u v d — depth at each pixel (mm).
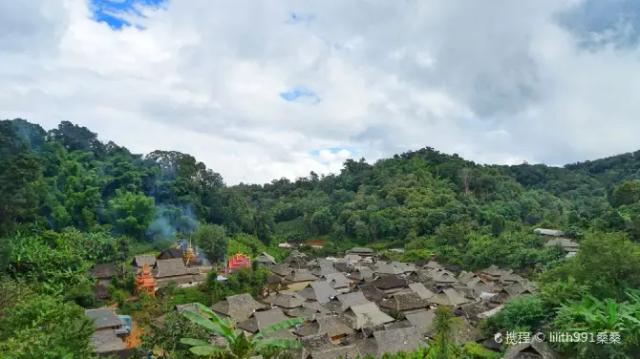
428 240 102000
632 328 30656
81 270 58844
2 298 28188
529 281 66562
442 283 72500
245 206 116062
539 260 75500
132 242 79750
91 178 86750
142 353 36312
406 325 47250
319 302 60625
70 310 27844
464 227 98812
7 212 61688
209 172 112562
